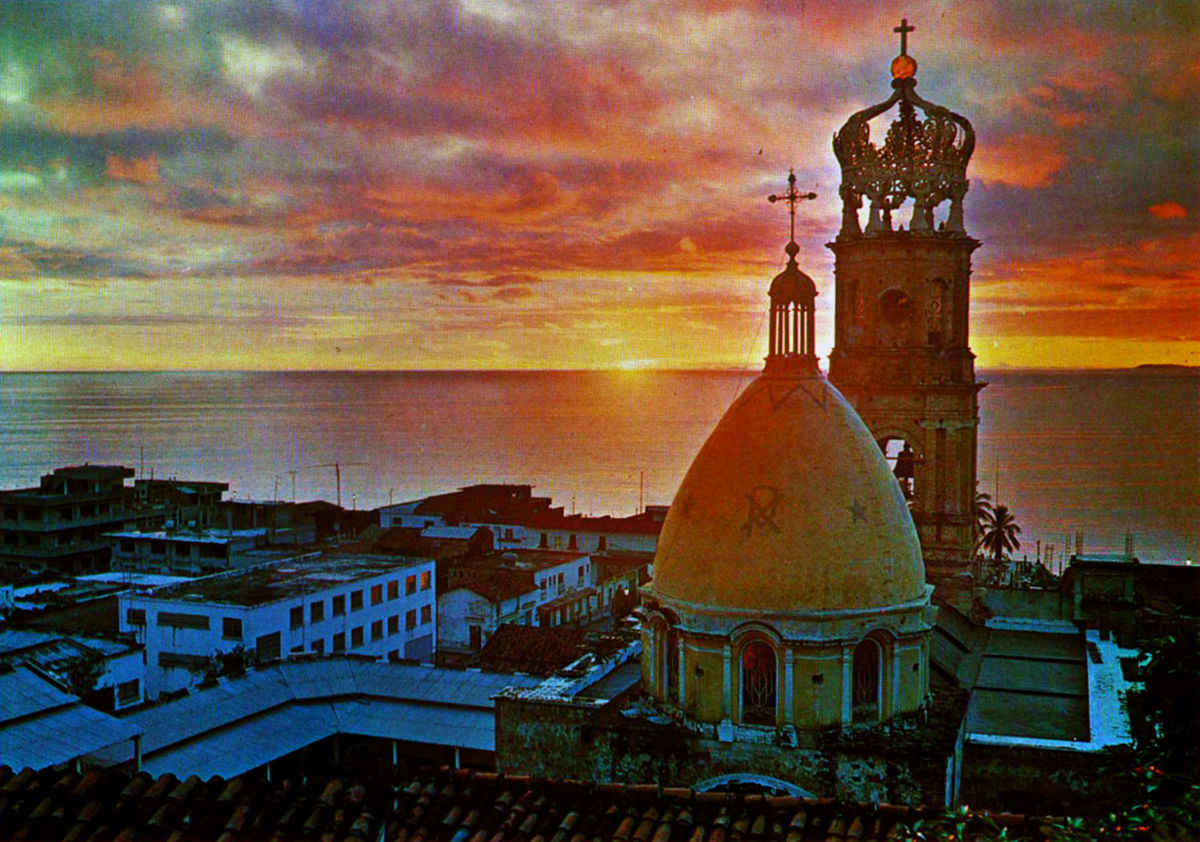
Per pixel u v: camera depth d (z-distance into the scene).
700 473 40.00
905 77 58.88
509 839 26.34
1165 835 21.80
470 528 122.69
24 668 49.22
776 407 39.72
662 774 38.81
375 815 26.59
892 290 58.94
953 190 59.22
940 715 39.81
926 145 58.78
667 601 39.38
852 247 59.47
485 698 59.16
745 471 38.81
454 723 57.25
